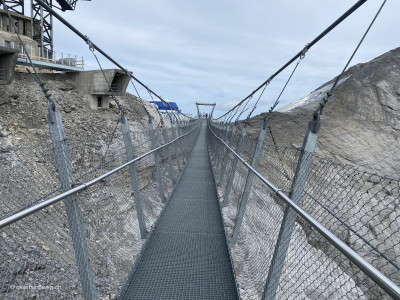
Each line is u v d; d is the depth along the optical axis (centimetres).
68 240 381
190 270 290
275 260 189
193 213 475
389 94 2570
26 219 272
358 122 2416
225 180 714
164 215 460
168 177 749
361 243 412
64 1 1558
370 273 84
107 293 274
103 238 324
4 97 829
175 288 258
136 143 745
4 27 1342
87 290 189
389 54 3023
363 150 2194
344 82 2867
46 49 1579
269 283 189
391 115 2447
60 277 268
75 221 186
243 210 364
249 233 391
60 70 1227
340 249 100
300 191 186
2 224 107
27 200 262
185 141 1090
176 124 877
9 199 247
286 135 1991
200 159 1175
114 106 1276
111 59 342
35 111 873
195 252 331
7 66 795
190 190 639
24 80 1016
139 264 299
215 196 588
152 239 365
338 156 2189
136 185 351
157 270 288
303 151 185
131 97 1553
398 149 2231
